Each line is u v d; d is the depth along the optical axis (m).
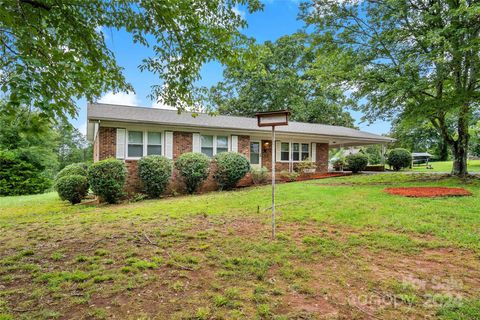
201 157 10.74
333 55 10.56
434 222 4.86
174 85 5.37
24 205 9.88
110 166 8.74
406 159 18.48
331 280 2.88
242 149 13.30
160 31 4.49
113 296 2.55
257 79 24.30
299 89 24.52
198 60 4.93
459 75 9.12
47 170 21.08
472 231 4.35
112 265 3.30
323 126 18.27
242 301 2.46
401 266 3.24
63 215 6.73
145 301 2.46
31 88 2.75
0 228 5.36
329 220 5.23
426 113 9.24
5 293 2.59
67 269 3.18
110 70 4.63
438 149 32.59
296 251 3.71
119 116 10.36
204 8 4.28
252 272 3.06
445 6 8.73
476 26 8.11
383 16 9.72
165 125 10.91
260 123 4.56
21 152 17.52
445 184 9.40
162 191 9.98
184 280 2.88
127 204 8.52
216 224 5.19
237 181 11.55
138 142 10.81
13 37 3.38
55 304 2.40
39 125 3.29
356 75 9.76
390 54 9.73
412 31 9.09
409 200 6.69
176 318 2.19
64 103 3.36
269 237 4.32
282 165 15.23
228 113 26.33
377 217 5.29
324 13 10.49
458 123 10.52
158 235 4.52
